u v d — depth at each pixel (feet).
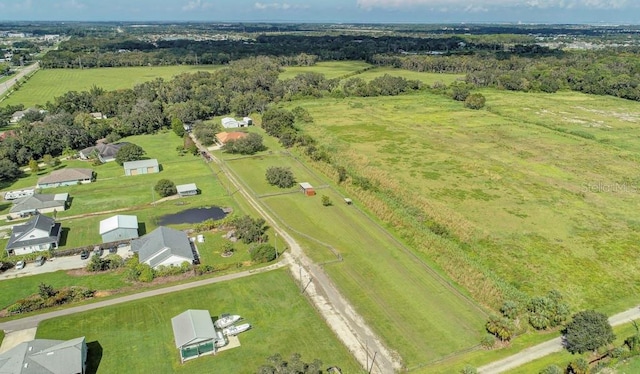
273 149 413.18
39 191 312.09
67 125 427.33
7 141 376.68
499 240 238.68
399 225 258.16
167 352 162.61
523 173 335.06
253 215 277.64
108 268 216.13
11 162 343.26
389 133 447.83
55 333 171.12
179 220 271.90
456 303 191.31
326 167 352.28
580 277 206.28
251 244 238.48
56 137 403.95
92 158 383.24
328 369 153.69
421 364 156.97
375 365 156.56
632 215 265.54
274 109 499.92
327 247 237.86
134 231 246.06
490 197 293.02
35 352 149.18
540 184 313.94
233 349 164.14
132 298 193.16
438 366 156.04
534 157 371.56
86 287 200.34
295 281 206.80
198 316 171.42
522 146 401.08
